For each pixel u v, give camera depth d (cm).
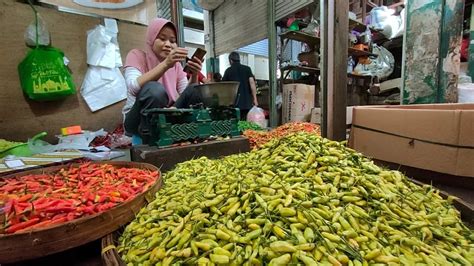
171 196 106
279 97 452
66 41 302
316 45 430
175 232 81
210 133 194
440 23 211
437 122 132
